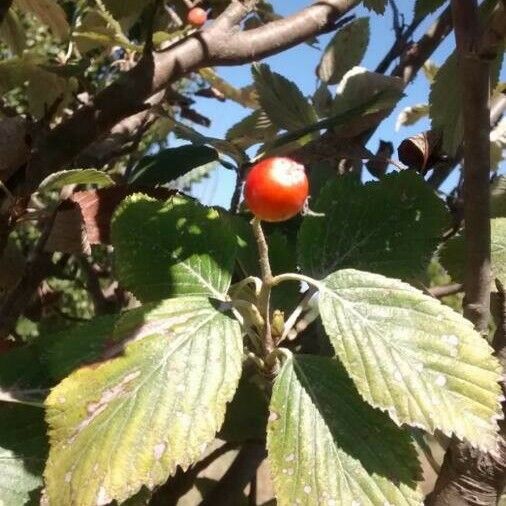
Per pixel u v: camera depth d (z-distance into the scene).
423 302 0.13
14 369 0.15
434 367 0.13
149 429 0.12
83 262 0.32
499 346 0.16
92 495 0.12
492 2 0.17
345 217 0.17
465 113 0.15
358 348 0.13
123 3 0.21
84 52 0.29
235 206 0.23
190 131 0.24
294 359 0.14
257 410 0.19
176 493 0.25
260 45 0.22
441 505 0.17
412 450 0.13
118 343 0.13
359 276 0.13
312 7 0.23
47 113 0.20
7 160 0.21
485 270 0.16
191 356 0.13
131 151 0.27
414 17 0.18
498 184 0.23
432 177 0.25
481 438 0.12
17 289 0.21
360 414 0.13
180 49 0.22
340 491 0.12
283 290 0.18
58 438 0.12
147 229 0.15
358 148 0.20
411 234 0.17
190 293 0.15
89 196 0.18
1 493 0.14
